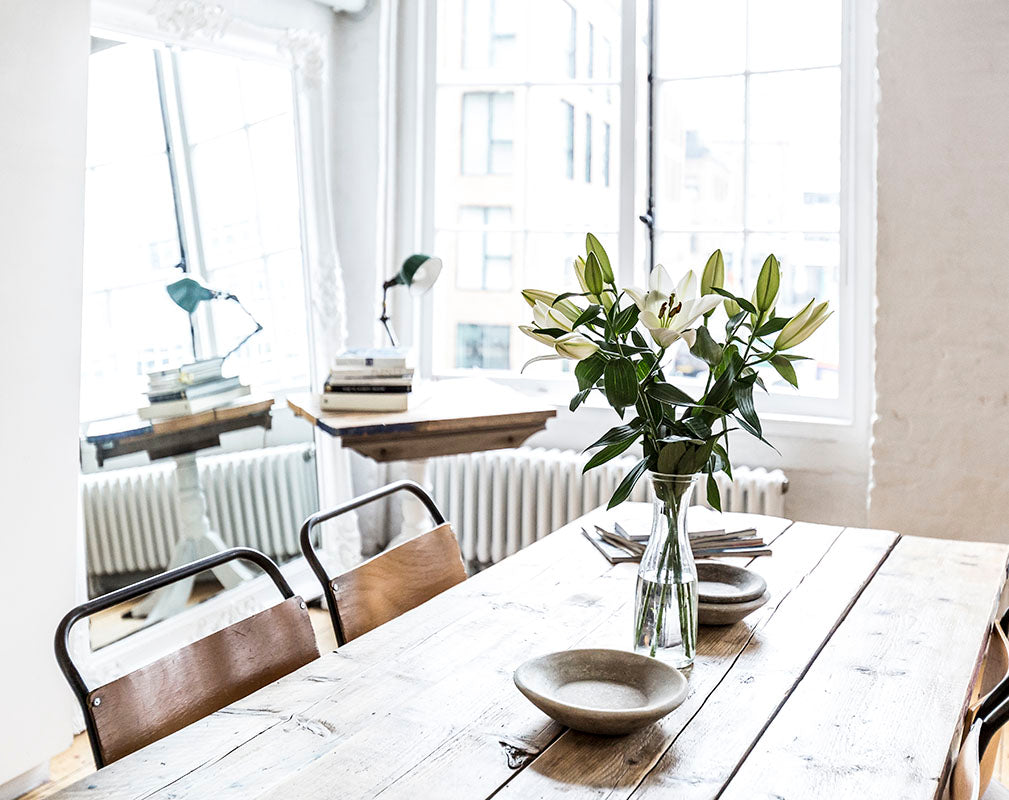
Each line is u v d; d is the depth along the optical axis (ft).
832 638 5.83
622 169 13.10
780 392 12.51
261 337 12.19
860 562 7.35
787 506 12.30
